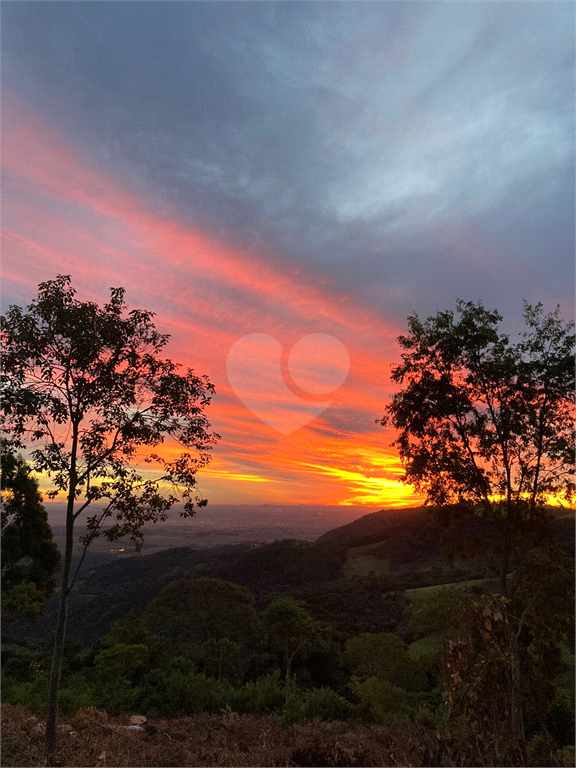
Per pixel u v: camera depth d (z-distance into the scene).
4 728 7.67
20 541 19.92
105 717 10.20
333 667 28.70
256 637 37.47
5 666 18.48
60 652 6.88
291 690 13.64
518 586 8.87
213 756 7.31
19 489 13.79
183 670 16.70
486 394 10.46
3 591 19.03
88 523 6.94
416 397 10.78
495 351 10.47
